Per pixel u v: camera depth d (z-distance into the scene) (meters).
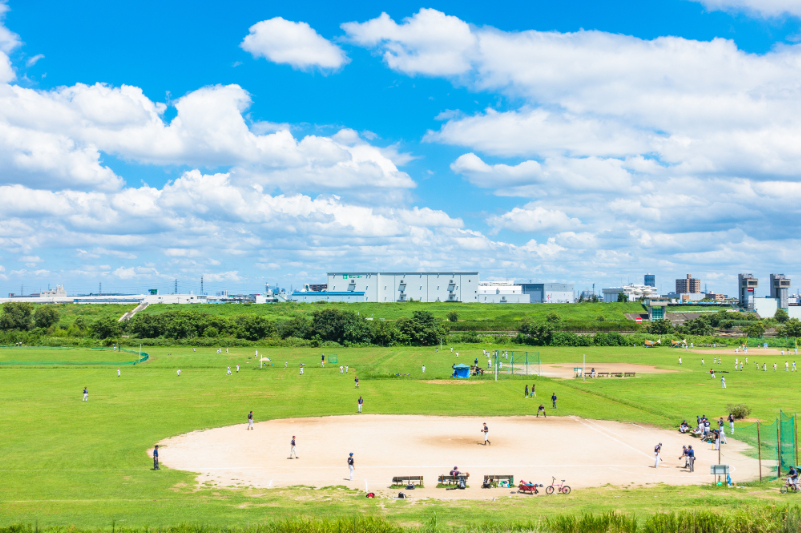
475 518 40.28
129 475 53.66
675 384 114.12
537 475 54.94
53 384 109.38
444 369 137.50
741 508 38.94
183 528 36.97
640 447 66.06
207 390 104.38
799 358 163.12
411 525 38.12
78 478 52.28
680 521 35.94
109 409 85.62
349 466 53.38
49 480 51.53
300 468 56.88
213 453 62.31
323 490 49.62
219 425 76.06
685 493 47.81
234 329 193.50
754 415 82.50
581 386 111.38
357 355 162.50
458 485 51.00
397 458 60.84
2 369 129.00
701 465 58.59
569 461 60.03
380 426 76.69
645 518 38.56
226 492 48.69
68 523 39.28
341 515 41.53
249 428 74.31
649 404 91.75
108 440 67.00
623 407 90.94
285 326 194.75
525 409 89.38
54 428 72.81
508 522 38.38
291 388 107.88
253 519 40.47
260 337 192.75
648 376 126.44
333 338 192.25
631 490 49.53
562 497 47.16
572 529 36.22
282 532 36.06
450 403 94.25
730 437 70.25
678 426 77.25
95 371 127.44
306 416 82.88
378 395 101.44
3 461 57.91
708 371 135.38
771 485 50.91
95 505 44.28
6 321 196.00
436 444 67.00
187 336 187.38
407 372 132.12
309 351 171.12
